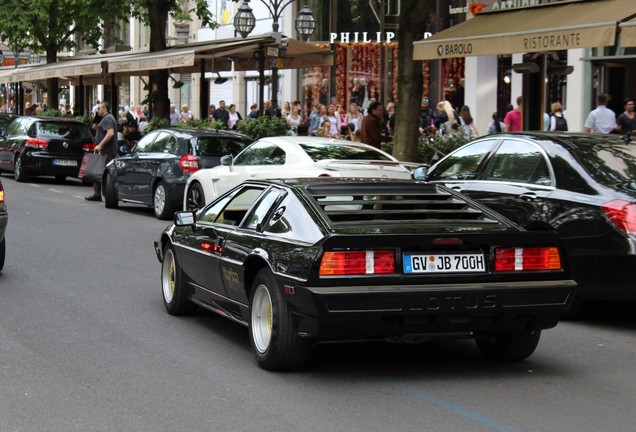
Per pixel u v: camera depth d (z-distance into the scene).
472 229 9.08
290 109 40.06
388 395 8.60
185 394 8.55
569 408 8.27
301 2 44.53
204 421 7.76
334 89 42.69
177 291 11.92
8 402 8.27
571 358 10.31
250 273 9.78
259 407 8.16
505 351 9.84
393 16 40.56
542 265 9.09
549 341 11.24
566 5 21.23
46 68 43.50
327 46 42.34
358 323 8.61
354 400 8.41
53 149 33.97
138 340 10.73
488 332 9.61
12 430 7.50
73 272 15.37
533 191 12.52
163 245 12.59
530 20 20.41
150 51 38.22
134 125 39.91
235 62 36.31
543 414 8.07
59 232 20.47
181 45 36.66
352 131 33.31
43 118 34.59
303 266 8.69
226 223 10.92
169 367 9.52
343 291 8.48
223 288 10.47
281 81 46.03
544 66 23.73
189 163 23.08
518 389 8.89
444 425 7.71
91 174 27.25
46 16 49.16
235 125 32.84
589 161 12.19
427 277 8.72
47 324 11.50
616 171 12.05
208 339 10.83
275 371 9.38
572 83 29.31
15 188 31.75
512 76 32.41
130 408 8.11
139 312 12.31
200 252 11.00
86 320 11.77
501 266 8.95
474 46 20.14
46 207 25.80
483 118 33.72
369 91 41.34
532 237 9.07
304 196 9.62
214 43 33.09
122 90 67.31
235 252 9.98
